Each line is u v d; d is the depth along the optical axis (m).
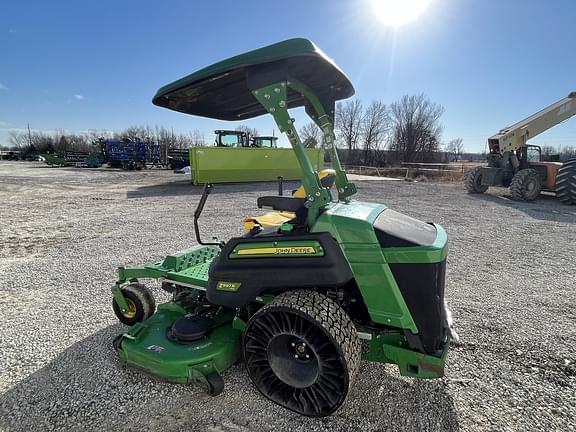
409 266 1.89
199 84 2.17
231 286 2.10
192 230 6.69
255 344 2.10
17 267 4.62
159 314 2.68
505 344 2.78
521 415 2.03
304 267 1.92
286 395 2.07
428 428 1.92
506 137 11.20
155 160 29.61
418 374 1.96
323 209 2.07
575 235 6.35
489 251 5.35
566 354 2.64
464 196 11.65
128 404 2.12
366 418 2.00
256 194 12.03
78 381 2.33
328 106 2.68
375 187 14.76
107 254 5.18
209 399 2.16
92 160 29.75
